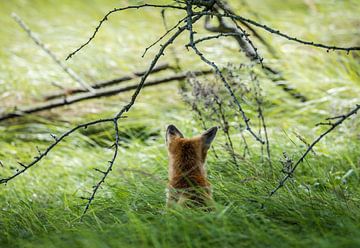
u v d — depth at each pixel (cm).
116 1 2562
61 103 1673
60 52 2070
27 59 2033
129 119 1591
